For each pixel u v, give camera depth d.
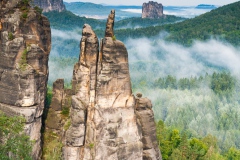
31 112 50.81
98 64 53.06
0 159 45.94
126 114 53.78
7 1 53.16
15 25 51.41
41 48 53.62
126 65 53.44
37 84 51.91
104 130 52.03
